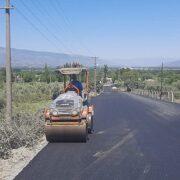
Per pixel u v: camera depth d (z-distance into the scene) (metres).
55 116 16.06
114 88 152.50
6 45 19.27
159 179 10.02
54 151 14.05
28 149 14.58
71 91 17.78
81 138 16.05
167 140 16.59
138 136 17.84
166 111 33.31
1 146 13.15
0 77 87.69
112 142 16.11
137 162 12.09
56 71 18.78
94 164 11.80
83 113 16.17
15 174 10.67
